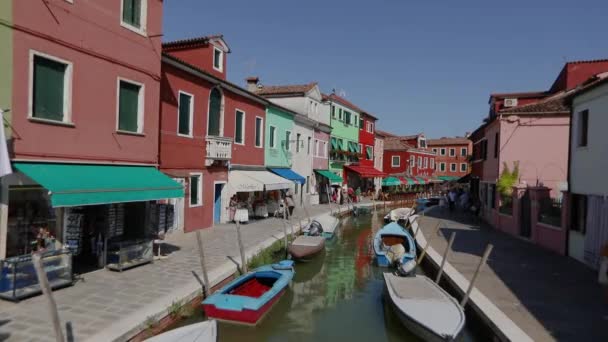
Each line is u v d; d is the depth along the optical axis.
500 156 18.67
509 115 18.45
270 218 21.41
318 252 14.93
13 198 8.54
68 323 6.63
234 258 11.70
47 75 8.90
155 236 11.92
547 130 18.09
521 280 9.89
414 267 11.13
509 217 17.67
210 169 16.88
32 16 8.45
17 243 8.62
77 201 8.14
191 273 9.91
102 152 10.22
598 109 11.18
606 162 10.66
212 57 17.27
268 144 22.59
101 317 6.94
